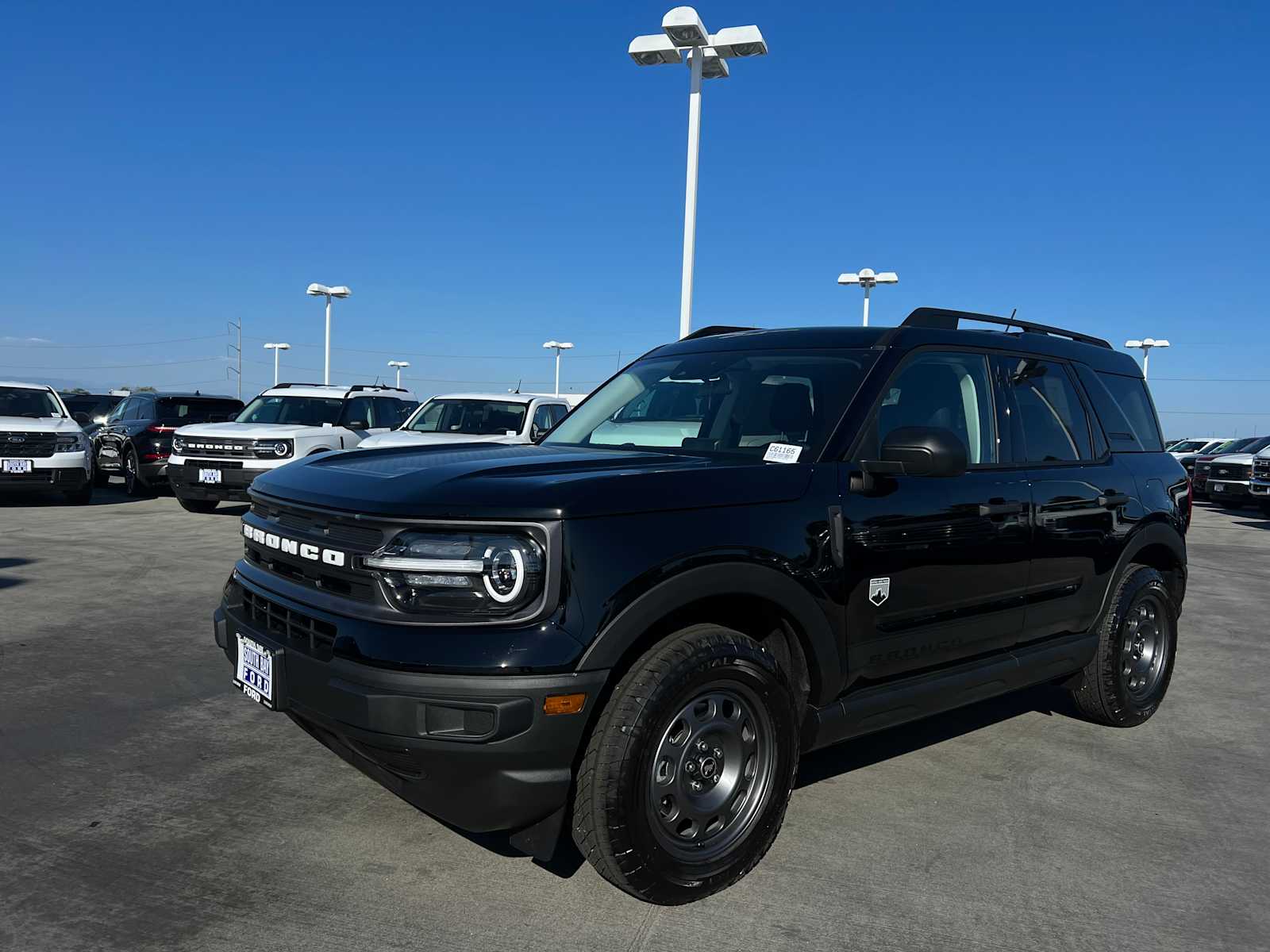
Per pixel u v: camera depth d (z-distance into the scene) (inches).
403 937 96.9
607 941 97.3
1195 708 189.8
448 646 91.4
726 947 96.9
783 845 121.8
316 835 119.6
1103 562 160.9
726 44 554.6
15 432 494.6
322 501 106.2
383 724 92.0
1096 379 174.2
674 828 103.5
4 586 275.7
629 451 134.1
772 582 107.7
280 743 152.4
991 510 136.6
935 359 140.3
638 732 96.7
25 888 104.9
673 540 100.6
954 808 135.3
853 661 119.2
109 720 161.5
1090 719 177.2
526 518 94.1
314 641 101.3
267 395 526.3
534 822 98.1
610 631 94.4
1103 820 132.5
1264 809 137.6
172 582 287.3
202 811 126.2
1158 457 182.7
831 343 140.0
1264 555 461.4
